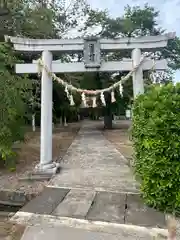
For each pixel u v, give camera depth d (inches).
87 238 106.0
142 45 227.1
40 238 106.9
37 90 446.9
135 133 162.9
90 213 132.9
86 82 665.6
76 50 230.1
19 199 170.9
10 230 116.3
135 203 146.7
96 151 355.3
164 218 125.1
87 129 832.3
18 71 232.2
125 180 198.7
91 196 160.6
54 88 572.7
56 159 295.1
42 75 229.1
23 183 197.2
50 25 418.0
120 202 148.9
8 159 247.8
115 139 509.4
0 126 221.5
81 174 219.8
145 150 141.7
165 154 128.8
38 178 205.5
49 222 122.7
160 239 104.0
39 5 403.9
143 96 157.5
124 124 1027.9
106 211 135.3
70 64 231.5
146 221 121.7
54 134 655.1
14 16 342.6
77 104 684.7
